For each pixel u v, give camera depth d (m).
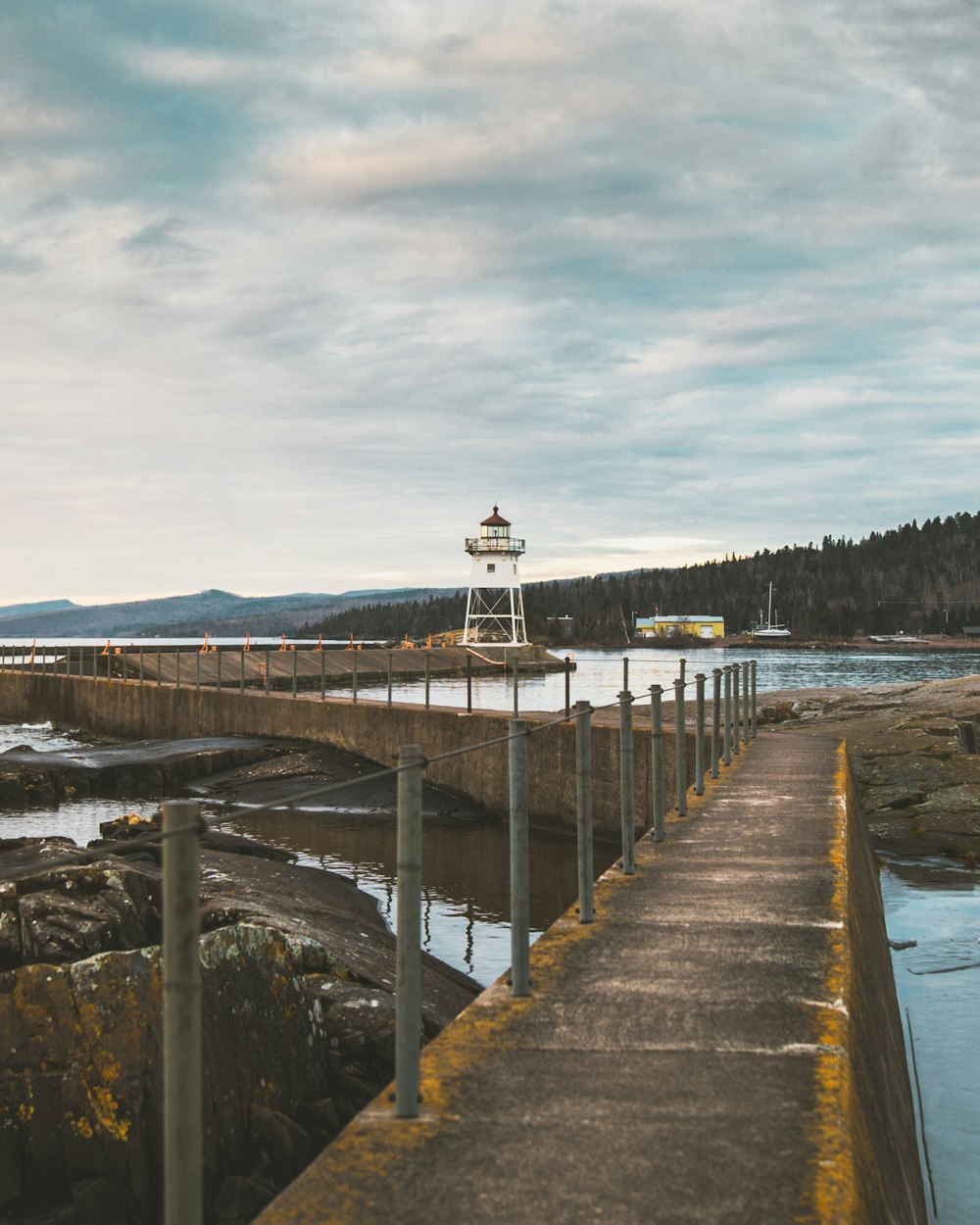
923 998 10.68
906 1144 5.88
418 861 4.14
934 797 18.95
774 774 13.76
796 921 6.74
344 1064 7.93
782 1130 3.86
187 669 64.31
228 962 7.57
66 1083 6.87
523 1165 3.62
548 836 21.78
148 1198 6.81
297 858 19.22
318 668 75.25
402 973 4.08
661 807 9.52
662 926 6.65
